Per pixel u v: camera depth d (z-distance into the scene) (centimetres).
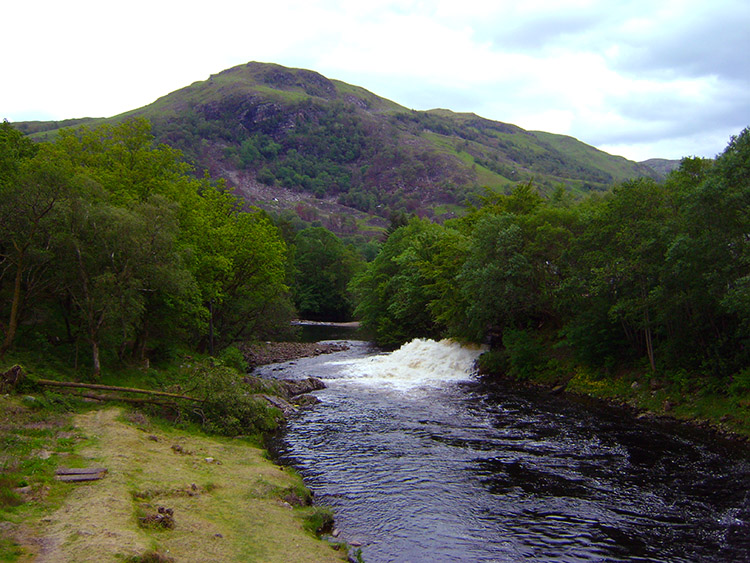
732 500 1720
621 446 2336
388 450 2297
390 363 4912
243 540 1272
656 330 3212
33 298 2970
